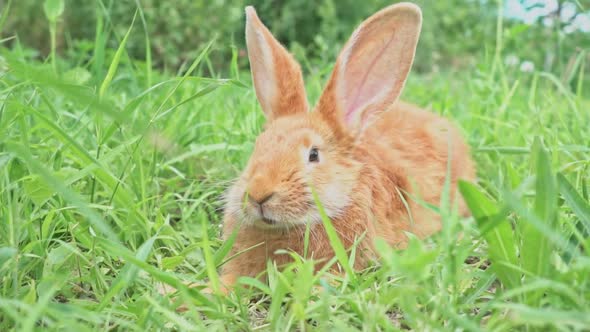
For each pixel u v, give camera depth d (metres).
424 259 0.91
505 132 1.48
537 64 2.46
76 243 1.09
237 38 3.52
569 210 1.08
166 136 1.28
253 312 1.04
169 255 1.15
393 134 1.24
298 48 2.21
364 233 1.08
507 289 0.97
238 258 1.13
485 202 0.95
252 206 1.09
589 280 0.94
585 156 1.25
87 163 1.12
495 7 3.80
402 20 1.18
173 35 3.20
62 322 0.94
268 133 1.15
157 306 0.95
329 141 1.14
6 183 1.08
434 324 0.93
